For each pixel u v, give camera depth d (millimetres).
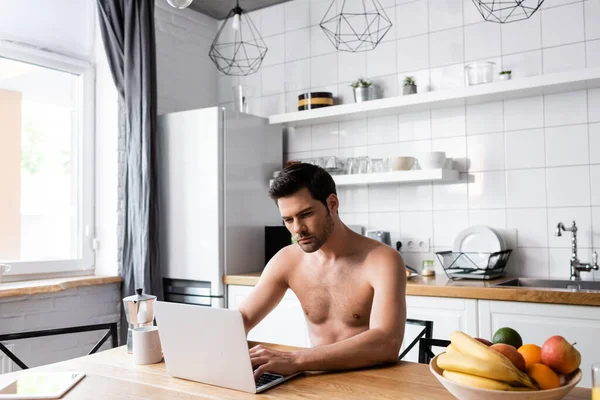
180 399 1251
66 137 3354
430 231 3283
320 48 3738
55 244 3268
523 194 3006
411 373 1407
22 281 3016
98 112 3480
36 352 2887
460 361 1072
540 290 2359
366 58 3551
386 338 1485
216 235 3266
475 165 3150
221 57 4184
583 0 2867
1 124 3010
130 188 3314
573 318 2293
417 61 3361
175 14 3887
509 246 3039
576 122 2865
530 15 2996
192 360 1388
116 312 3338
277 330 3123
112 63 3324
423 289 2658
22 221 3100
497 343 1206
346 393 1252
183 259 3393
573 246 2785
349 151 3609
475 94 2908
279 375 1385
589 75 2609
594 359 2246
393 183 3416
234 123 3410
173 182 3451
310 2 3789
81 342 3121
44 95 3234
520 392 982
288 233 3438
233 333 1285
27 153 3135
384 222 3445
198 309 1343
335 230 1703
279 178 1584
